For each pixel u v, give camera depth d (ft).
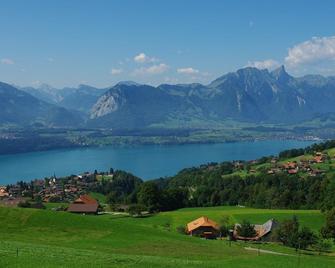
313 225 463.42
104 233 260.83
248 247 330.95
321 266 209.56
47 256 167.53
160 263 172.86
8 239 230.89
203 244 265.75
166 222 491.31
